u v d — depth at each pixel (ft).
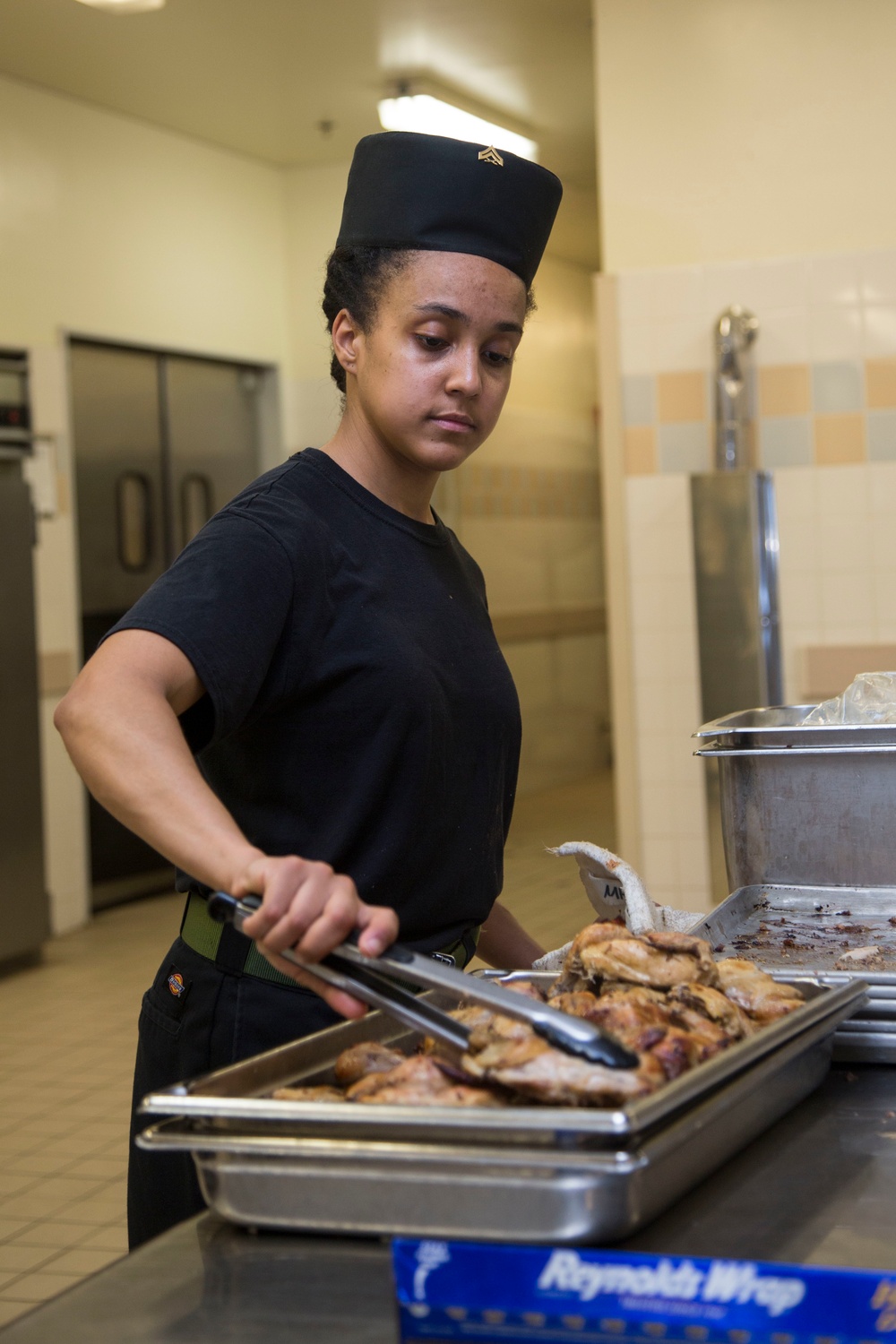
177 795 3.03
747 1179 2.74
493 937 4.74
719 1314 2.08
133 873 19.66
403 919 4.12
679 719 13.83
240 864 2.83
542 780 28.30
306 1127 2.52
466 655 4.33
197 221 20.47
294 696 3.91
